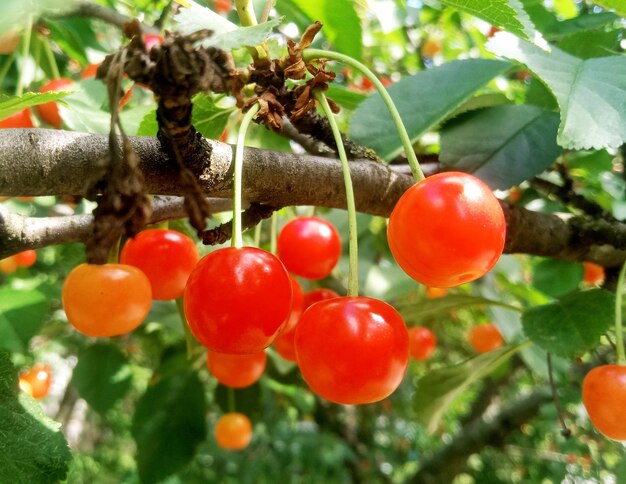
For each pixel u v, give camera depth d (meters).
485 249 0.08
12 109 0.09
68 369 0.61
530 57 0.11
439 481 0.42
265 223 0.22
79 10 0.17
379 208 0.12
